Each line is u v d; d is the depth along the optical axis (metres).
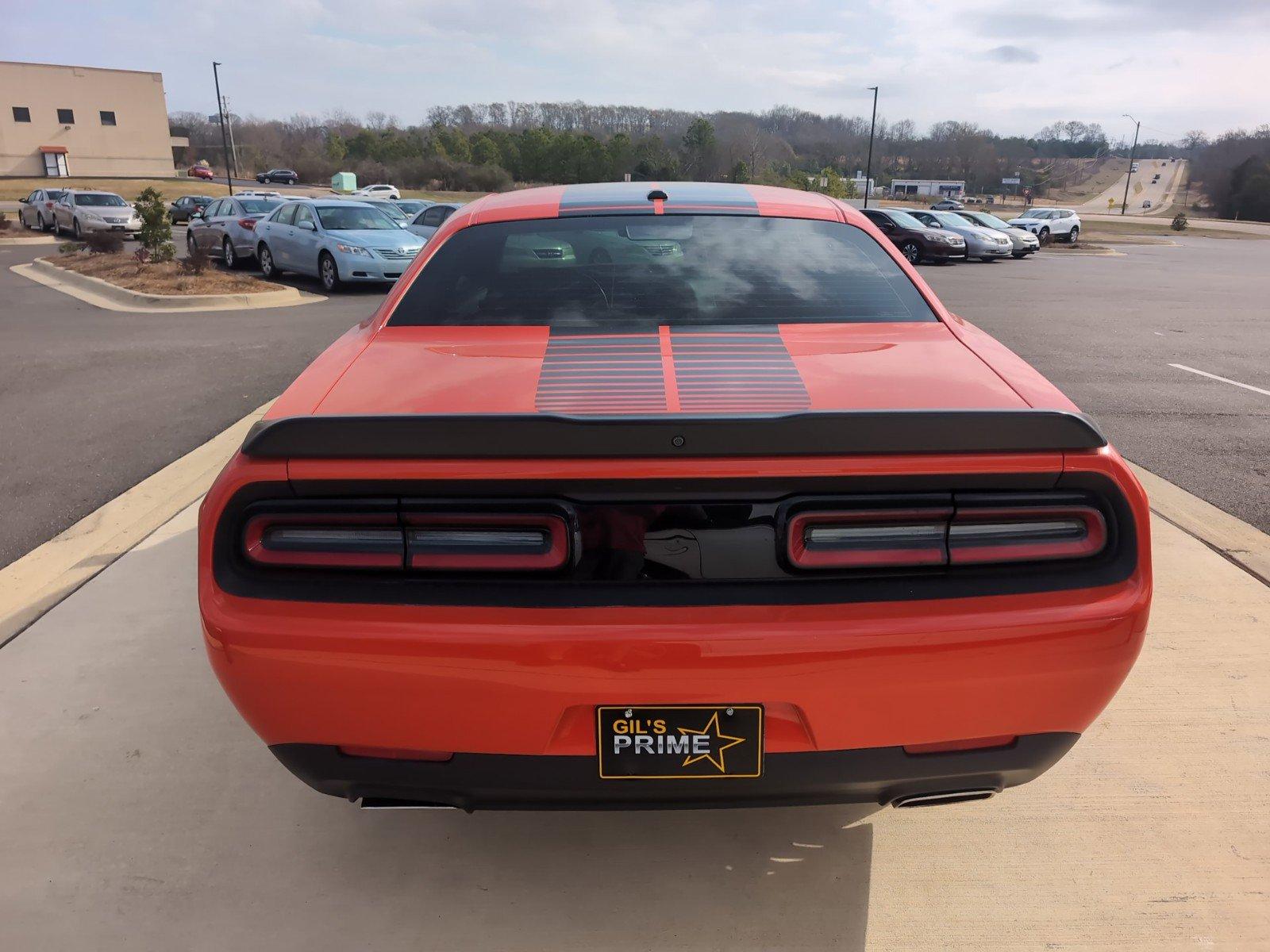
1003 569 1.72
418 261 2.66
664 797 1.75
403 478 1.65
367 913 2.07
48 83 78.44
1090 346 9.92
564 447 1.63
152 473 5.13
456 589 1.68
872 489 1.68
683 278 2.49
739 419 1.61
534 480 1.65
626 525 1.67
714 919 2.05
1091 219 77.69
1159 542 4.07
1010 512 1.70
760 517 1.68
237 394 7.12
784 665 1.62
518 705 1.66
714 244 2.65
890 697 1.67
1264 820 2.35
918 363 2.07
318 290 15.43
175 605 3.51
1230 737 2.68
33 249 25.38
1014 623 1.66
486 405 1.82
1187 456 5.46
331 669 1.67
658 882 2.16
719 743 1.69
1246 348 9.78
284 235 15.96
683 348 2.11
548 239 2.67
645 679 1.63
